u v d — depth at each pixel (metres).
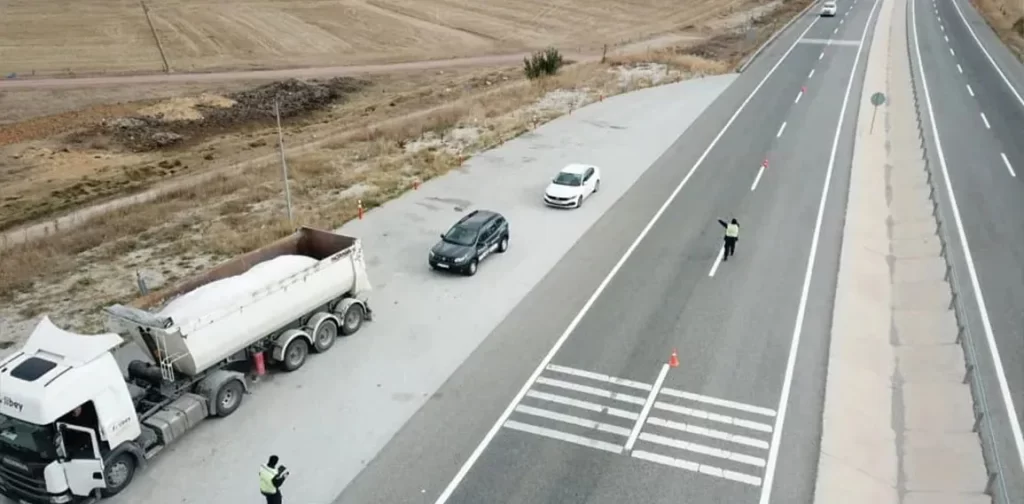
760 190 31.94
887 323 21.28
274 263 19.55
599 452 15.71
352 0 101.75
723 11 102.75
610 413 16.98
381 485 14.78
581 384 18.09
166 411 15.92
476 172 35.59
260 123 57.78
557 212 30.17
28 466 14.01
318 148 42.44
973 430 16.20
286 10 94.56
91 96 60.12
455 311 21.88
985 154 35.72
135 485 14.88
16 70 66.31
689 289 22.91
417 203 31.41
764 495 14.41
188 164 46.53
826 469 15.10
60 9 86.88
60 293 24.17
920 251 25.80
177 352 16.28
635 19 98.88
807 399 17.34
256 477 15.07
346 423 16.72
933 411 17.02
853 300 22.19
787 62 60.06
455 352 19.62
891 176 34.00
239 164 42.03
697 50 72.12
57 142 50.22
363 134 44.66
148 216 31.45
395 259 25.62
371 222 29.28
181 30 83.25
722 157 36.75
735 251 25.73
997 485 13.94
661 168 35.44
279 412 17.14
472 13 99.12
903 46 65.00
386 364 19.08
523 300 22.50
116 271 25.86
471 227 25.08
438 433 16.36
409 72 72.75
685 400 17.38
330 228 28.61
